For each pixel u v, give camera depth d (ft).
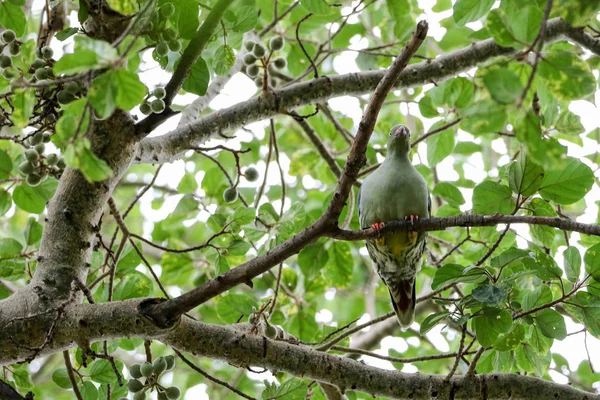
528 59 24.59
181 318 28.89
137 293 33.96
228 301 40.78
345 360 31.40
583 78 21.31
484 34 39.88
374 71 38.88
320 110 52.29
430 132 39.93
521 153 29.25
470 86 39.11
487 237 40.16
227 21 32.40
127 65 27.55
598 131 45.52
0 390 26.84
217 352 29.27
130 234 33.19
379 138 52.54
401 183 38.55
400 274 40.88
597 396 31.94
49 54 29.63
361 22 54.60
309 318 44.75
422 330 29.53
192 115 38.68
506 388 31.73
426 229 28.68
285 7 47.16
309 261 43.57
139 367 28.19
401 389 31.40
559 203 30.35
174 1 28.73
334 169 46.06
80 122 20.75
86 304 27.84
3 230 59.62
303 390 30.71
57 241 29.30
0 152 33.73
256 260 27.32
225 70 32.81
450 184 42.91
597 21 38.50
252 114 36.86
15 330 27.22
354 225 46.68
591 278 29.68
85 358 27.35
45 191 35.24
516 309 30.73
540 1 29.45
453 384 31.71
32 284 28.55
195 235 56.44
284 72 52.95
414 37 24.97
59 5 37.96
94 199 29.91
